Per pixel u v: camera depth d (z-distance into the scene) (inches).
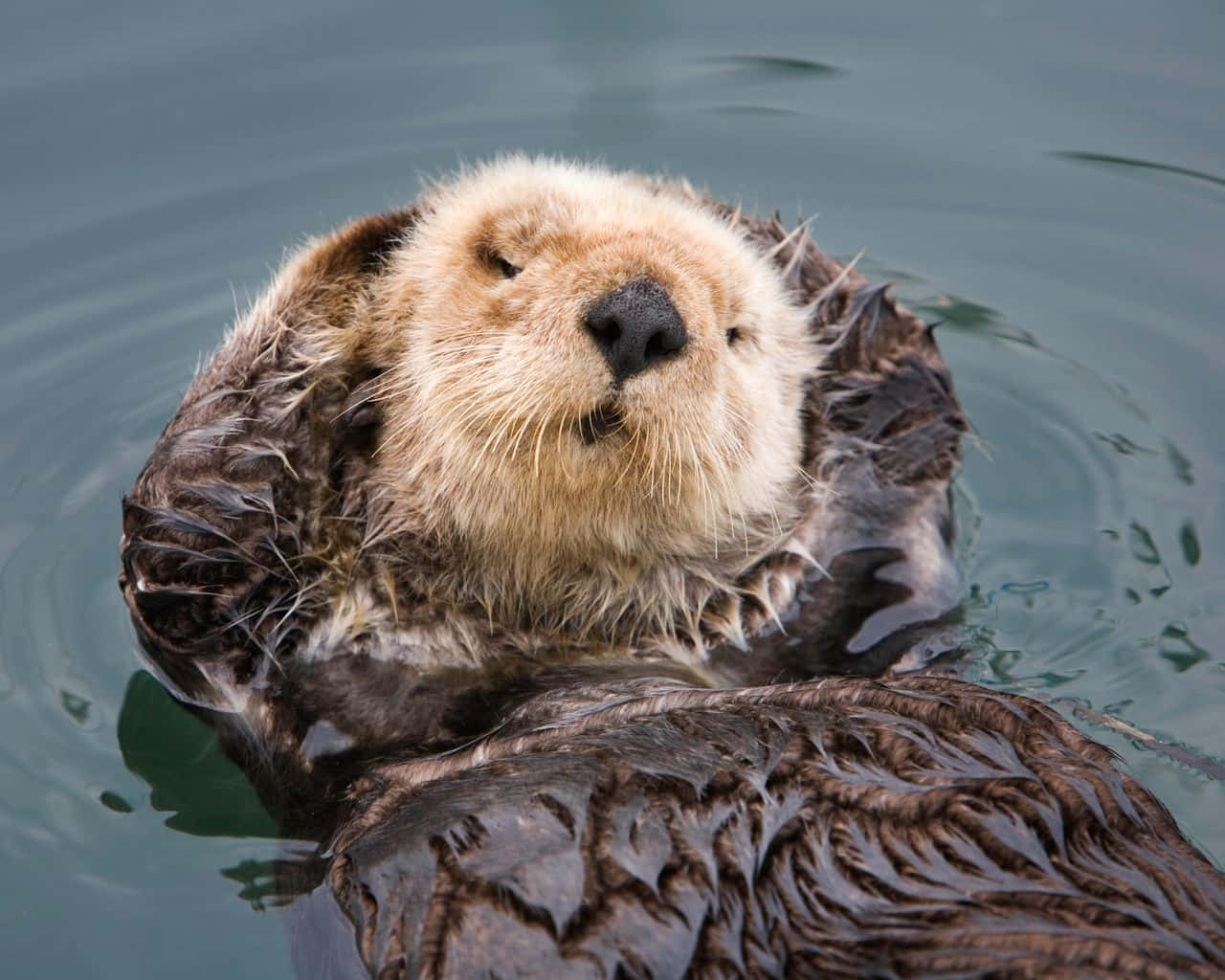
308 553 547.2
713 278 525.0
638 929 405.1
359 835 462.0
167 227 867.4
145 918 497.7
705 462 512.4
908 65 1018.1
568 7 1079.6
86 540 681.6
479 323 513.7
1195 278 838.5
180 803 549.6
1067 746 461.1
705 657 577.0
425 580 557.0
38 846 525.3
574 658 570.9
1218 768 512.1
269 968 477.4
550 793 440.5
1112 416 759.1
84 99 953.5
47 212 872.9
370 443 561.9
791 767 448.8
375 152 923.4
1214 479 701.9
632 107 973.8
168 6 1050.7
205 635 543.8
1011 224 888.3
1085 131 948.6
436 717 540.7
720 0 1095.6
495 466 512.1
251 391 550.3
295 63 1000.2
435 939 406.3
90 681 601.6
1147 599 638.5
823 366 641.6
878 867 419.8
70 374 778.8
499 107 967.0
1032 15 1069.8
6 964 480.1
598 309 473.7
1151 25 1047.6
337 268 573.3
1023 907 402.6
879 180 918.4
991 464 740.7
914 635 597.6
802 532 600.7
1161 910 401.1
